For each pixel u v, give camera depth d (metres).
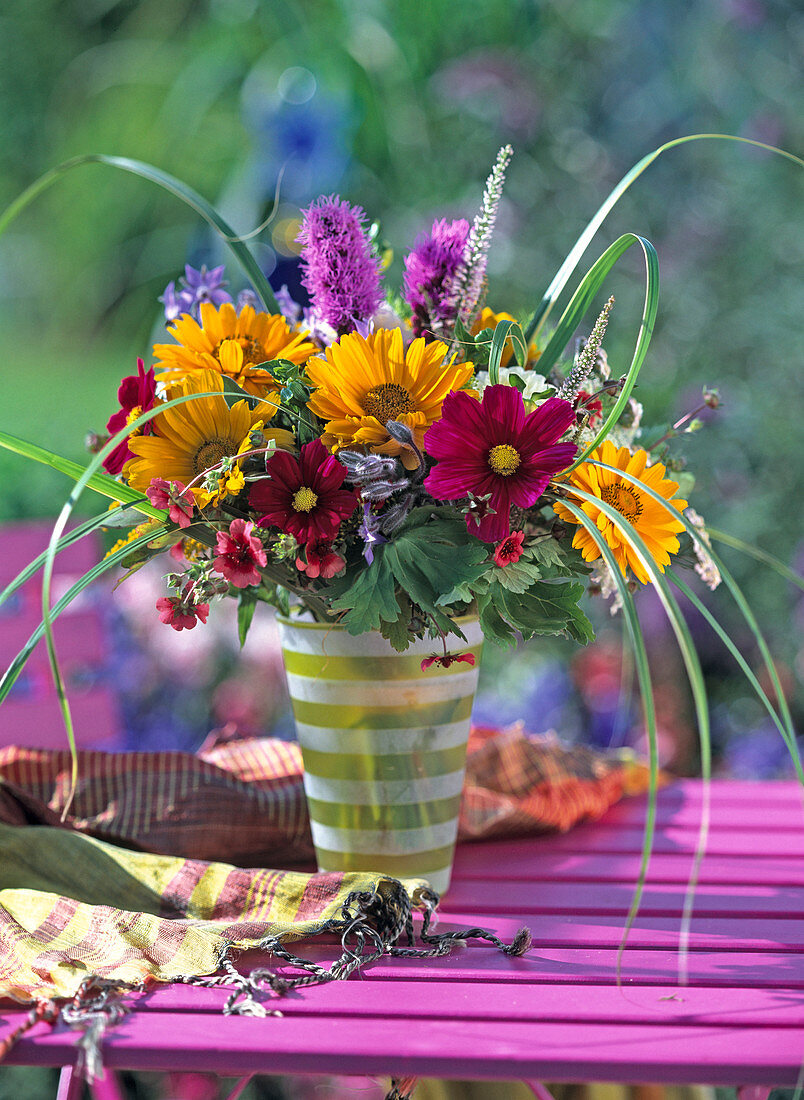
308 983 1.73
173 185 1.82
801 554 3.51
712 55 3.83
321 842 1.88
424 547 1.76
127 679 3.55
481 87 3.80
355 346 1.76
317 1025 1.68
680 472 1.91
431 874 1.87
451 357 1.83
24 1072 2.51
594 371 1.86
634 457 1.79
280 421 1.81
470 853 2.01
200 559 1.82
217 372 1.80
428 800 1.85
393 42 4.14
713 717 3.62
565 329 1.84
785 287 3.55
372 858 1.86
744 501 3.54
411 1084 1.87
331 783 1.85
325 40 4.21
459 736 1.87
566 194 3.76
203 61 5.11
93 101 5.68
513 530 1.79
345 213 1.83
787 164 3.62
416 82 4.11
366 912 1.80
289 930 1.77
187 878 1.85
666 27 3.90
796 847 2.02
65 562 2.37
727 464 3.57
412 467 1.76
